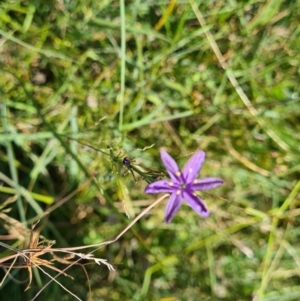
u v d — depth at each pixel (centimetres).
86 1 38
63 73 39
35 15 38
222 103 39
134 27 38
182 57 39
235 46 39
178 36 38
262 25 39
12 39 37
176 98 39
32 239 34
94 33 38
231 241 40
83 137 38
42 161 38
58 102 39
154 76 39
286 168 40
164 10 38
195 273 40
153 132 39
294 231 40
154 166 39
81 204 39
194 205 31
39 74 39
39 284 37
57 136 36
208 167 40
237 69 39
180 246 40
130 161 33
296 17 39
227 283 40
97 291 39
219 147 40
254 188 40
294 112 40
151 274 40
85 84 39
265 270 38
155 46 39
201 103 39
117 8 38
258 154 40
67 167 39
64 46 38
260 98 39
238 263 40
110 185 39
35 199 38
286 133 39
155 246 39
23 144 38
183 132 39
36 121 38
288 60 39
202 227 40
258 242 40
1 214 36
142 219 40
